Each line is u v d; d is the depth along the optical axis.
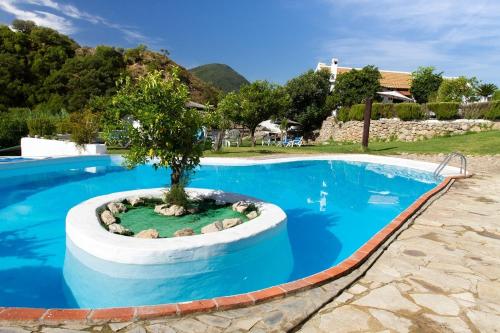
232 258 5.39
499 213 7.19
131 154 6.78
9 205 9.35
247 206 7.31
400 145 22.97
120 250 4.89
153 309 3.12
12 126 19.73
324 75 36.94
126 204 7.69
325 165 17.14
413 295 3.63
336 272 3.99
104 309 3.11
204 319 3.08
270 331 2.92
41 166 14.19
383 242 5.20
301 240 7.41
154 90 6.50
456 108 25.52
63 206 9.33
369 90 36.50
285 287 3.61
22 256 5.95
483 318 3.21
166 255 4.90
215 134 26.00
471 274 4.18
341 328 3.02
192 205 7.53
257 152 20.27
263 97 23.64
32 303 4.48
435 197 8.77
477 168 14.57
